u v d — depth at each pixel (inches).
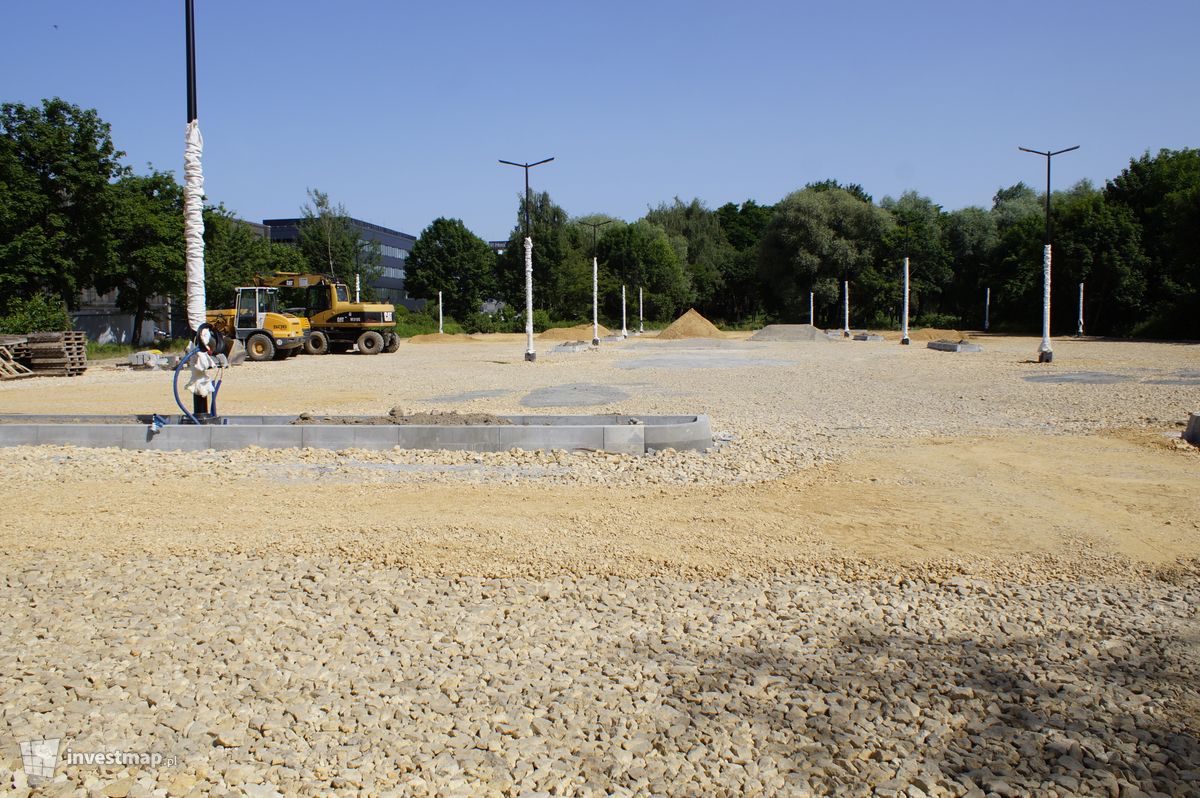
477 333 3093.0
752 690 195.9
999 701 191.3
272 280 1647.4
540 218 3782.0
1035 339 2149.4
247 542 312.0
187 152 537.3
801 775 161.9
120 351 1635.1
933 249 3213.6
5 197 1493.6
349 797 154.3
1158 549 304.2
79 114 1611.7
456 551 302.4
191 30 531.8
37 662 207.6
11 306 1449.3
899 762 165.9
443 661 211.9
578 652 217.9
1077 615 246.2
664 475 430.6
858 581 274.8
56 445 506.6
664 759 167.5
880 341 2176.4
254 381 995.9
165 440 500.4
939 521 340.2
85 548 303.9
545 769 163.3
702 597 259.6
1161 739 174.2
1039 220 2691.9
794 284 3294.8
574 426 490.9
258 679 199.8
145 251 1688.0
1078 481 407.5
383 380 995.9
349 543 311.1
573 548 306.0
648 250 3646.7
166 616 239.0
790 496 384.5
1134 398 730.2
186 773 161.3
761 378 990.4
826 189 3976.4
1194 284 2012.8
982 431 568.7
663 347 1847.9
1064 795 154.9
